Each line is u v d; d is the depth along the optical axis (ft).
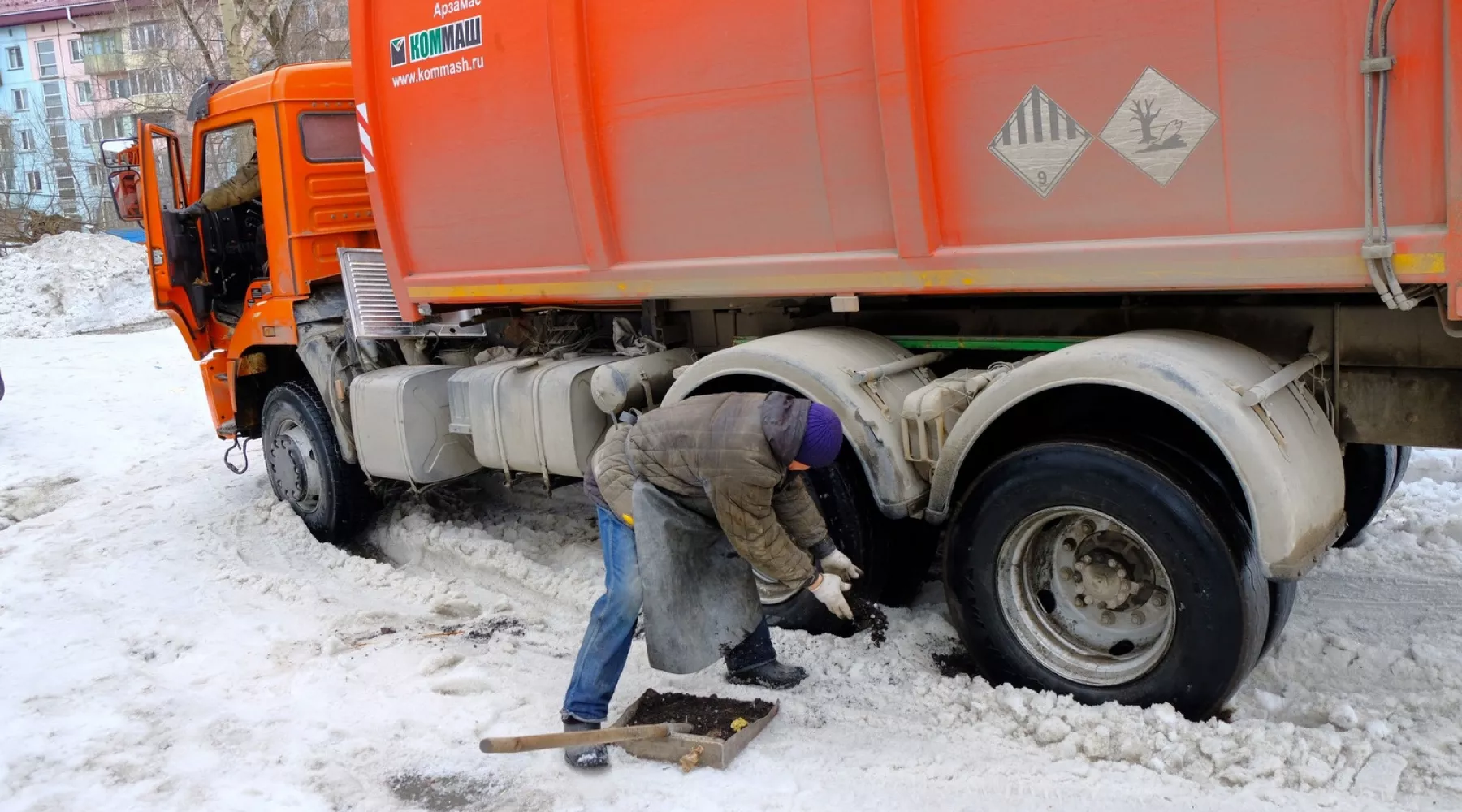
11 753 12.21
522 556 17.93
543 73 14.12
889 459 12.30
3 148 120.06
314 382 20.71
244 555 19.83
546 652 14.52
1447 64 8.48
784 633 13.92
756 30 12.21
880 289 12.07
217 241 22.80
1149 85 9.93
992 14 10.66
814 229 12.42
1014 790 10.32
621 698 12.80
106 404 36.76
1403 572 14.90
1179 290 10.47
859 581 13.55
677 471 10.49
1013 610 11.93
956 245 11.48
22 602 17.57
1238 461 9.98
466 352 18.85
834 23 11.57
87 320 69.51
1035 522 11.57
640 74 13.30
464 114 15.29
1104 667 11.46
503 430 16.63
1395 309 10.28
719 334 15.89
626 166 13.75
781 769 11.02
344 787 11.29
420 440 17.87
